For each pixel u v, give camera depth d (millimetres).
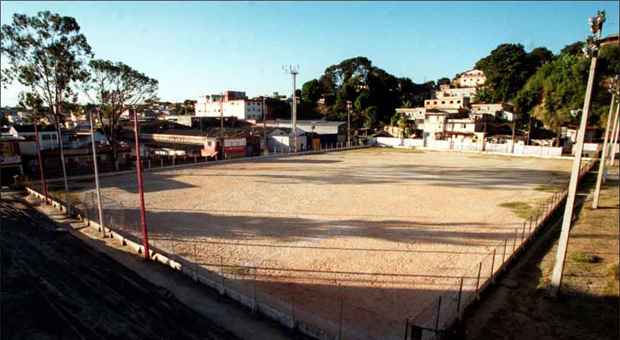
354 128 89312
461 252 17578
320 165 48219
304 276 14961
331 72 117250
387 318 11875
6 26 33250
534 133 70000
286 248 18016
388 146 75625
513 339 10719
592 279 14336
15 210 24406
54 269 15328
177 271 15250
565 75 60438
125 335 10969
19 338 10805
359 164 49312
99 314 12062
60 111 39625
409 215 23953
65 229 20562
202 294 13406
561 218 23250
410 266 15945
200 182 35500
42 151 38719
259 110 110062
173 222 22047
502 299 13109
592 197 28609
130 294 13336
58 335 10969
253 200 27969
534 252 17531
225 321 11695
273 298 13109
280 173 41406
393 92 109250
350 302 12922
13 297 13031
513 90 91625
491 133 71375
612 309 12156
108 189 31719
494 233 20375
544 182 35750
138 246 17500
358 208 25688
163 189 31969
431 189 32594
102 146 44312
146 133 71000
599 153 54031
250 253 17328
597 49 11945
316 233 20250
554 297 12953
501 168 45344
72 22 36031
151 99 44938
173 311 12250
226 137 56156
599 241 18703
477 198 28984
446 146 68938
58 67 36469
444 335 10211
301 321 11422
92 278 14547
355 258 16797
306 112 110000
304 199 28422
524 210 25188
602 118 59562
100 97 40344
